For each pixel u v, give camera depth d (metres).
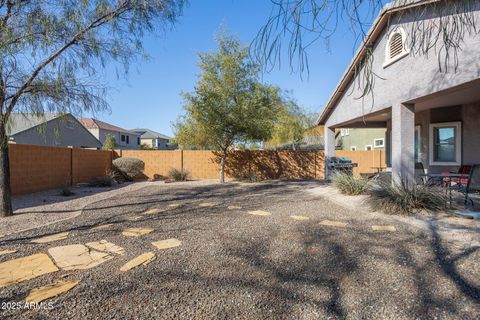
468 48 5.01
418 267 3.42
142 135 47.34
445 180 7.49
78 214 6.57
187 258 3.71
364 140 23.11
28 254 3.89
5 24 4.77
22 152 9.72
